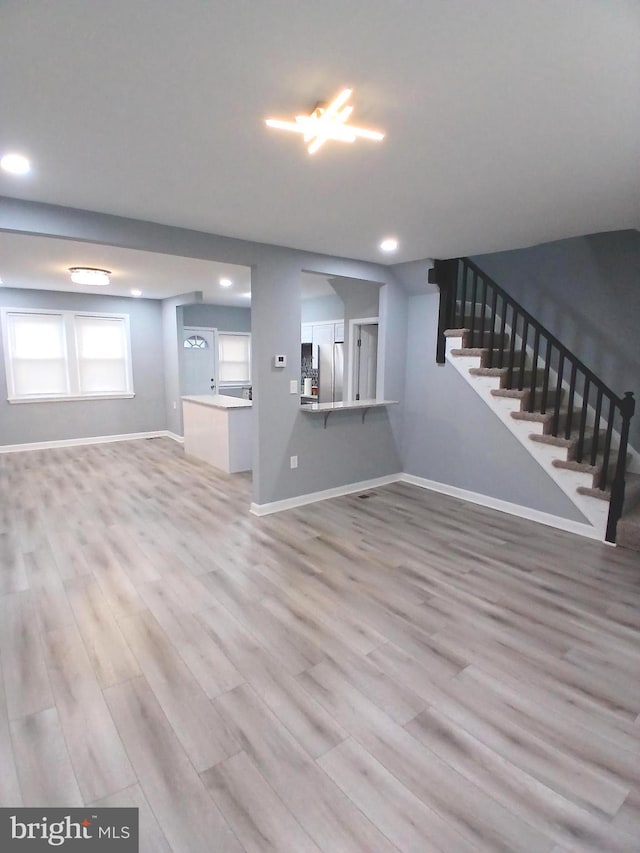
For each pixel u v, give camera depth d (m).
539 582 3.07
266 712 1.94
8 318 6.72
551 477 4.05
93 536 3.77
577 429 4.38
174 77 1.60
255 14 1.30
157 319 8.08
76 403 7.40
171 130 1.98
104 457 6.62
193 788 1.60
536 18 1.31
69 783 1.62
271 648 2.36
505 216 3.15
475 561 3.37
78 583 3.00
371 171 2.39
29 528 3.93
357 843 1.43
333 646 2.38
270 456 4.31
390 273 4.93
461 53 1.47
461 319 4.95
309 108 1.81
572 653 2.36
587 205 2.90
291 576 3.12
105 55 1.48
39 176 2.47
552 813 1.53
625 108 1.78
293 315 4.25
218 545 3.61
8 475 5.60
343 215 3.14
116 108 1.80
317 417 4.60
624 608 2.77
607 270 4.20
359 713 1.95
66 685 2.08
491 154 2.19
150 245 3.32
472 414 4.64
